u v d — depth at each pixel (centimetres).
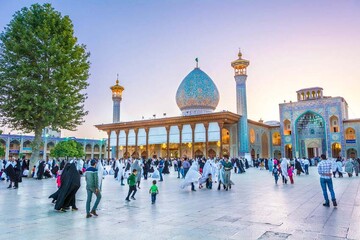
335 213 699
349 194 1052
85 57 2088
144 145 4534
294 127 4819
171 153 4916
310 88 4888
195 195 1068
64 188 741
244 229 545
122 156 5178
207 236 497
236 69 4238
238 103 4138
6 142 5806
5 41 1847
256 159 4228
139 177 1302
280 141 5084
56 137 6700
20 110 1858
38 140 1959
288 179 1834
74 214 699
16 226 573
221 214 692
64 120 1966
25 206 810
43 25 1870
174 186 1429
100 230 541
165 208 782
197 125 4066
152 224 589
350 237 490
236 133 4162
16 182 1304
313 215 675
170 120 4247
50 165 2330
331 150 4456
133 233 518
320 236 496
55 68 1905
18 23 1847
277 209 757
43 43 1875
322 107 4609
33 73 1858
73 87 2025
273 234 509
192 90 4644
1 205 828
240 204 845
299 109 4816
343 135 4378
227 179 1243
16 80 1764
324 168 812
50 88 1862
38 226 574
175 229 546
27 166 2125
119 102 5466
